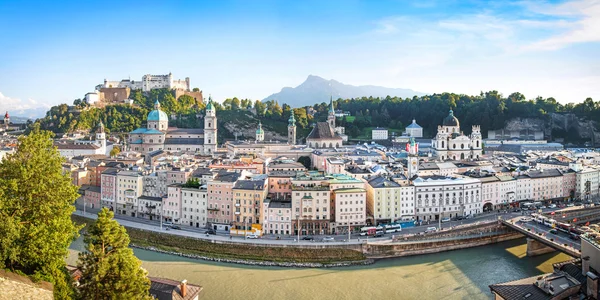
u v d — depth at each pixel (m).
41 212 98.62
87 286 98.00
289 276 189.25
